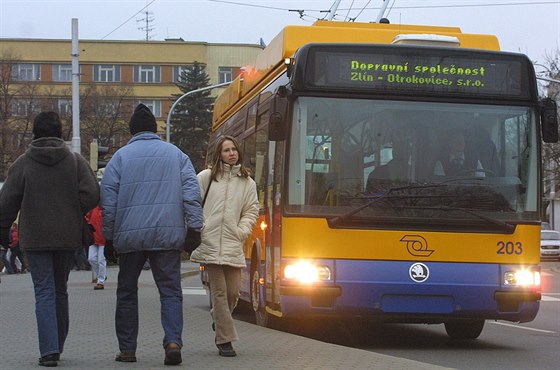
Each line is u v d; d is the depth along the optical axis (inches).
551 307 748.0
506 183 421.1
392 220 410.6
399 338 489.7
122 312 313.7
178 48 3649.1
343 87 420.2
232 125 640.4
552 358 400.8
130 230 303.6
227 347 336.5
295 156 414.9
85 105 2842.0
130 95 3152.1
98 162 970.1
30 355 334.0
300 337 403.2
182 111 3213.6
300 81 418.6
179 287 310.8
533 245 419.8
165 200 305.7
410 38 440.5
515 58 431.5
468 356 406.9
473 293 411.2
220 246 333.7
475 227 414.6
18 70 3253.0
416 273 408.8
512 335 512.7
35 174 299.4
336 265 407.5
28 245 296.8
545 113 426.9
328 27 471.8
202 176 339.3
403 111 421.4
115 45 3646.7
